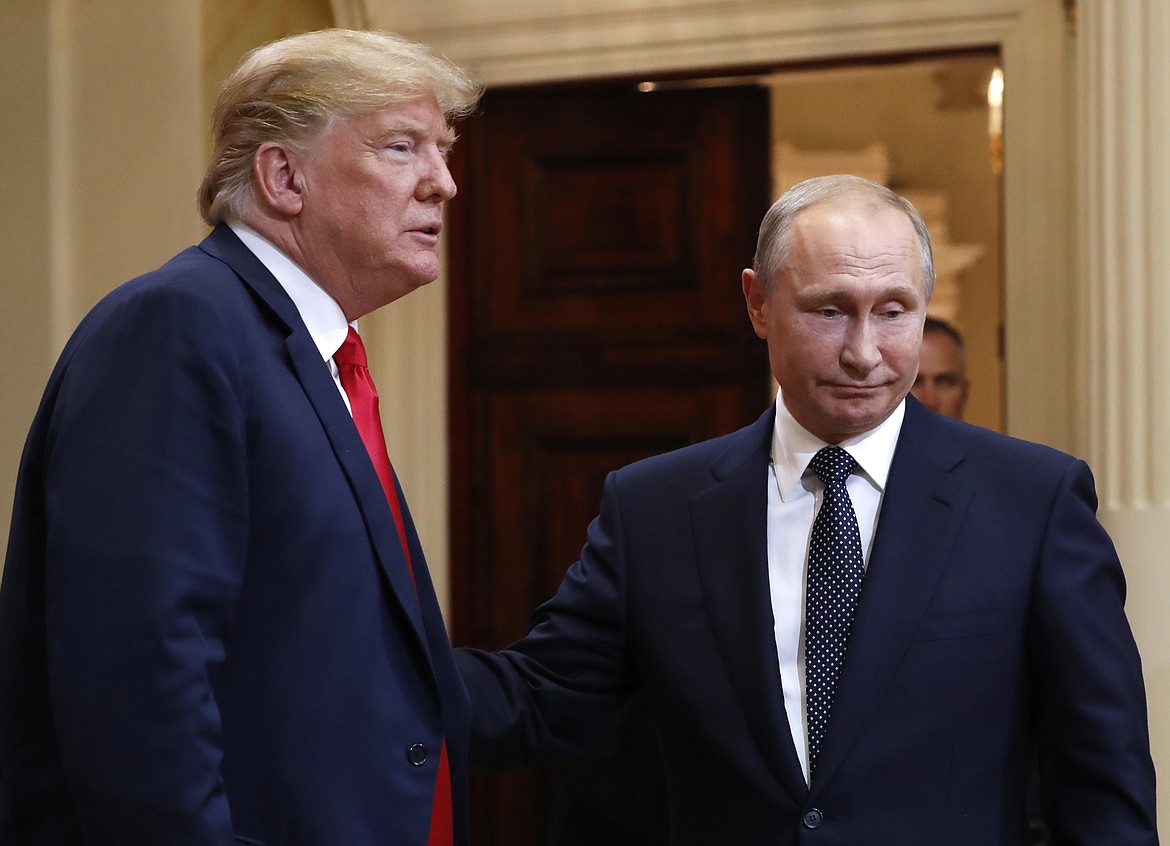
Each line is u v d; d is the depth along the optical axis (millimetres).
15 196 4168
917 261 2217
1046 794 2266
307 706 1955
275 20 4402
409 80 2135
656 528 2488
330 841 1931
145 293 1941
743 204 4785
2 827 1924
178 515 1838
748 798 2230
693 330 4805
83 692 1760
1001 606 2225
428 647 2184
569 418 4887
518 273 4930
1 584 2039
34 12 4184
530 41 4754
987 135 5062
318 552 1998
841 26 4547
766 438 2467
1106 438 3678
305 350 2096
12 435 4105
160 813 1738
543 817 4156
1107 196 3721
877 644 2203
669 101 4840
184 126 4203
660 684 2383
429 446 4852
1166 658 3479
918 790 2164
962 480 2328
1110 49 3740
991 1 4418
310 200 2127
